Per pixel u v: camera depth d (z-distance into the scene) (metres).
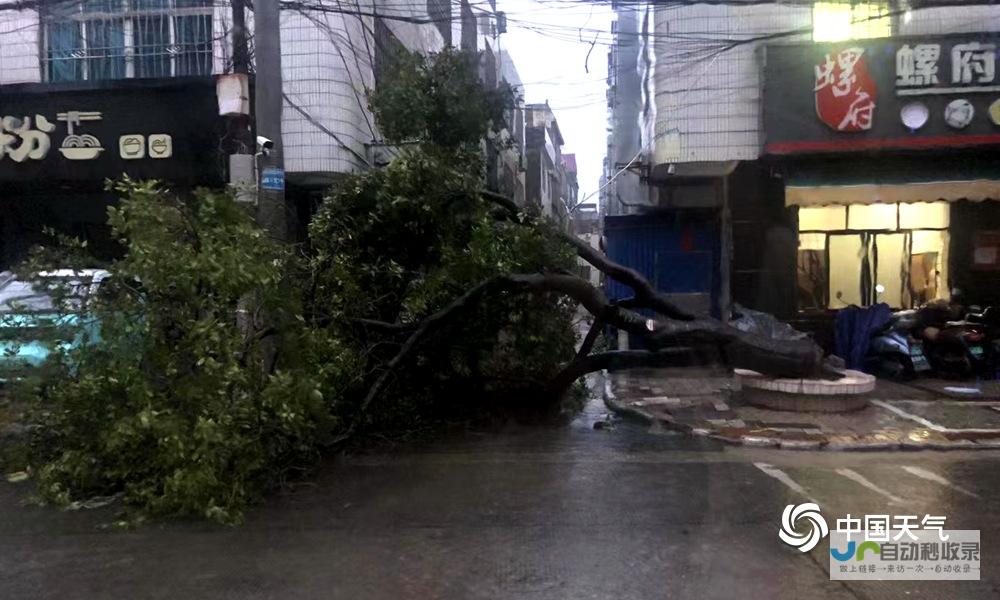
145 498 5.91
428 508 6.03
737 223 13.01
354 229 8.38
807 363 9.48
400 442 8.30
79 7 12.50
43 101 12.20
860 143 11.37
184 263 5.98
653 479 6.82
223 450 5.79
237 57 9.20
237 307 6.45
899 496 6.29
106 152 12.16
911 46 11.25
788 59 11.46
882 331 11.78
